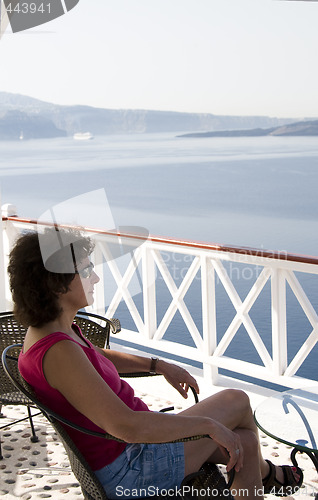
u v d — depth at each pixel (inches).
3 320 122.5
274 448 124.6
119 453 72.2
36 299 68.0
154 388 154.6
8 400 111.5
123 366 87.5
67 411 69.6
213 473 76.0
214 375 152.6
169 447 74.4
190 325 154.2
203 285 148.6
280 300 135.6
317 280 519.2
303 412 89.4
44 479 113.8
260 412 89.7
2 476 115.2
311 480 111.7
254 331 142.3
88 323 119.8
